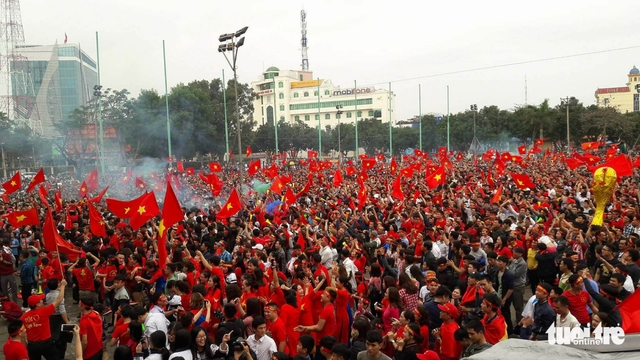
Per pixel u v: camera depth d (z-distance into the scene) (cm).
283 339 981
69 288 2038
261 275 1209
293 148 11812
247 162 8900
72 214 2547
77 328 885
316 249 1603
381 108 16850
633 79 18562
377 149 11650
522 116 9119
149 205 1589
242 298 1171
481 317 978
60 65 11056
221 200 3606
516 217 2052
